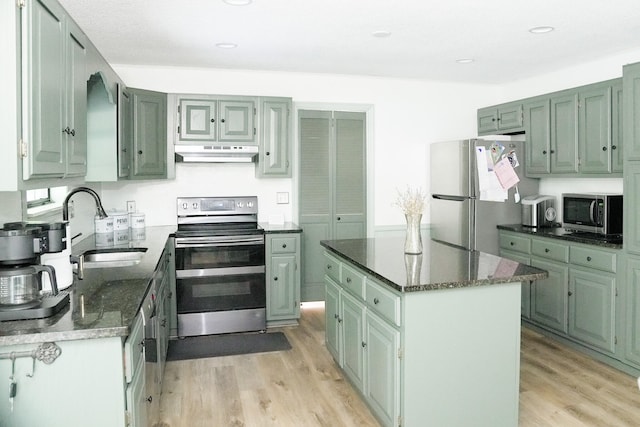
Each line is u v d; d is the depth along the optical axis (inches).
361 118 199.3
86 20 122.4
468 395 93.7
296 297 173.3
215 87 181.2
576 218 155.9
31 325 62.3
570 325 150.6
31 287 68.0
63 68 77.3
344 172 199.0
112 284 84.4
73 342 62.1
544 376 130.8
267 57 161.8
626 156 129.6
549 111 169.2
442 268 101.9
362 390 110.9
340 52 155.2
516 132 188.7
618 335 134.4
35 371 61.6
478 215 177.3
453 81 203.0
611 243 135.8
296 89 189.3
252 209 185.8
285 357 145.5
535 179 184.5
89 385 63.0
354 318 115.2
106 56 159.2
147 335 86.4
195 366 138.7
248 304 167.9
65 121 78.6
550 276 157.9
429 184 204.8
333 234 199.5
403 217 203.0
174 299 161.6
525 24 127.4
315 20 123.6
